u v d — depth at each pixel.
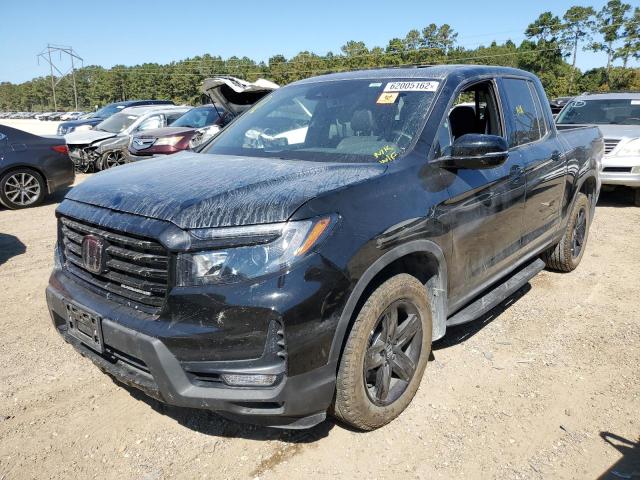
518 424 3.01
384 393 2.90
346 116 3.50
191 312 2.32
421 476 2.62
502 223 3.73
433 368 3.59
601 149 5.91
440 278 3.16
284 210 2.38
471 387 3.38
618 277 5.36
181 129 10.23
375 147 3.20
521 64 74.12
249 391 2.36
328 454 2.77
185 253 2.34
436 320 3.25
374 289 2.77
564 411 3.13
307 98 3.84
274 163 3.09
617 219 8.00
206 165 3.11
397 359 2.97
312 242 2.39
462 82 3.61
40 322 4.32
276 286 2.30
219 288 2.30
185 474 2.63
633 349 3.86
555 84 68.69
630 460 2.72
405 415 3.08
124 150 12.89
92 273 2.72
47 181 9.30
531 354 3.80
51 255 6.14
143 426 3.01
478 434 2.92
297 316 2.31
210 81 8.13
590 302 4.74
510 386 3.39
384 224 2.68
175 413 3.12
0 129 8.91
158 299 2.44
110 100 118.50
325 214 2.47
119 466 2.69
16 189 9.01
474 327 4.23
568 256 5.25
